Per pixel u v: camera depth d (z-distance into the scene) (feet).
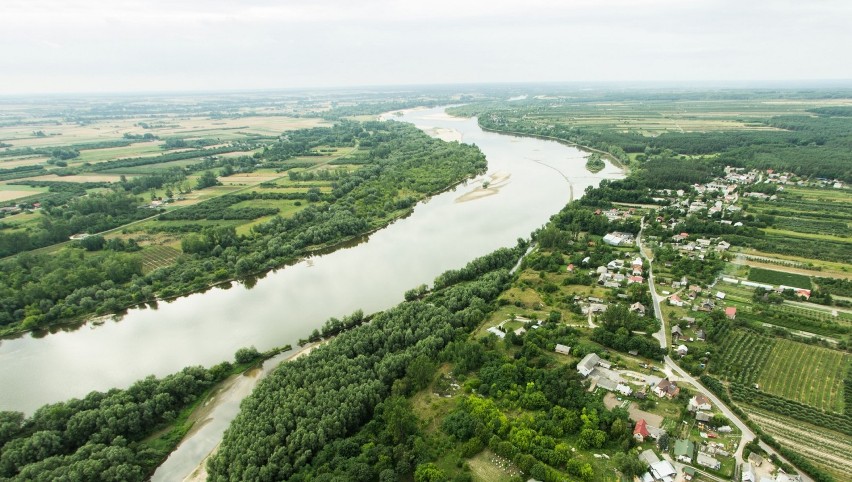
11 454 363.76
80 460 361.92
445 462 358.43
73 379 512.22
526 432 372.58
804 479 330.95
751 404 409.69
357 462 349.41
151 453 395.55
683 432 380.78
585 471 335.06
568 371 450.71
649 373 455.63
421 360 449.06
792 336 501.56
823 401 410.72
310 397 417.69
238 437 376.68
